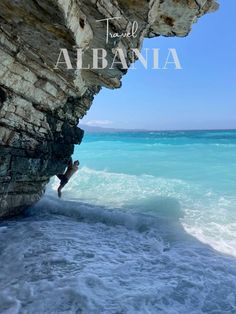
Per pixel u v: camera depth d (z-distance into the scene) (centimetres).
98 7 592
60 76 836
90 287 607
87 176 1852
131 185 1641
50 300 565
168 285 634
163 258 778
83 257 751
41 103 884
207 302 593
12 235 872
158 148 3628
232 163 2288
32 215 1116
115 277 659
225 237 942
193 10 848
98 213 1153
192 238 936
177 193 1464
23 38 659
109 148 3781
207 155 2797
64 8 510
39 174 1045
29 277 643
